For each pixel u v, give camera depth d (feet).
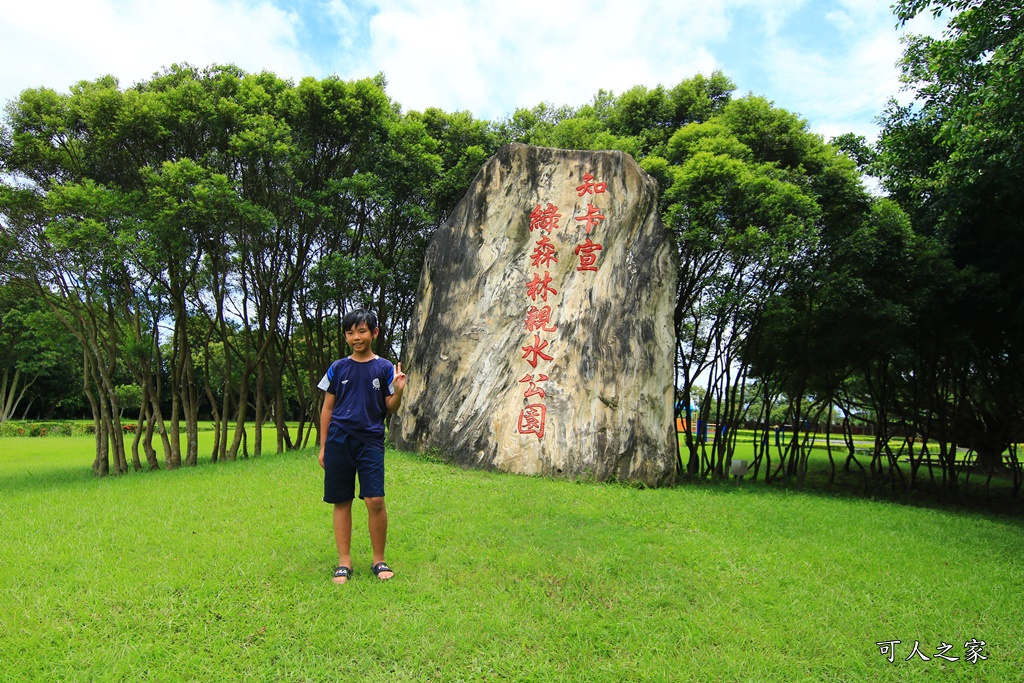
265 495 21.63
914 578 14.87
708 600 12.96
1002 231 29.94
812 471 51.60
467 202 33.53
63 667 9.72
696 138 34.19
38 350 92.53
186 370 37.81
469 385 30.58
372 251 41.09
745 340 37.91
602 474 27.20
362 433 13.16
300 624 11.17
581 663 10.19
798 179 31.55
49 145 33.42
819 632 11.62
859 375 47.09
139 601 11.99
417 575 13.55
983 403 45.06
